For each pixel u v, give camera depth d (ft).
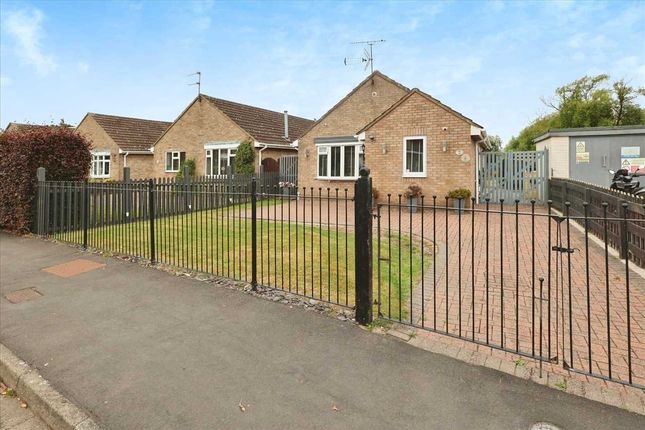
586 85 109.91
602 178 48.37
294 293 16.16
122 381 10.30
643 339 12.08
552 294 16.06
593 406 8.80
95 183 27.53
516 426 8.20
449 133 46.52
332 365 10.78
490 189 50.01
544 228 31.94
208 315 14.34
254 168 72.69
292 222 35.27
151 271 19.90
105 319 14.25
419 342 11.98
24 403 10.30
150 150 87.45
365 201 12.94
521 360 10.86
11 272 20.38
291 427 8.38
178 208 30.35
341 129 62.23
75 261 22.25
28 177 30.81
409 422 8.43
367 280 13.07
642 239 19.53
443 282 17.72
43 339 12.76
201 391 9.77
